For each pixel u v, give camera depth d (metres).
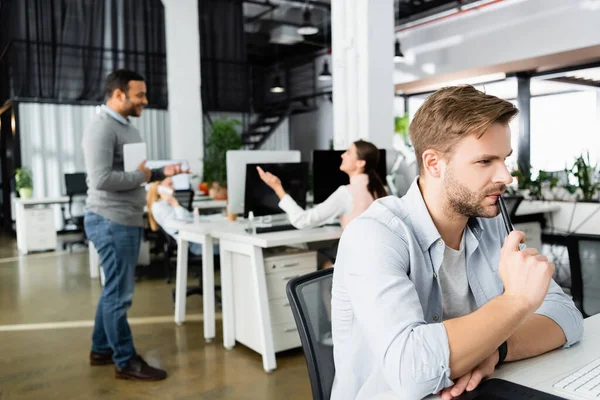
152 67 9.13
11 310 4.32
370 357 1.03
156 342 3.41
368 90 4.37
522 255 0.90
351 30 4.44
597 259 1.81
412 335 0.85
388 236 0.99
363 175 3.11
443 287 1.07
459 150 0.91
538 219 4.84
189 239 3.64
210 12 9.94
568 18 6.77
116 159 2.72
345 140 4.53
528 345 1.00
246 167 3.18
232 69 10.26
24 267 6.24
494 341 0.84
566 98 7.04
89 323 3.92
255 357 3.10
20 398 2.57
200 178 7.91
